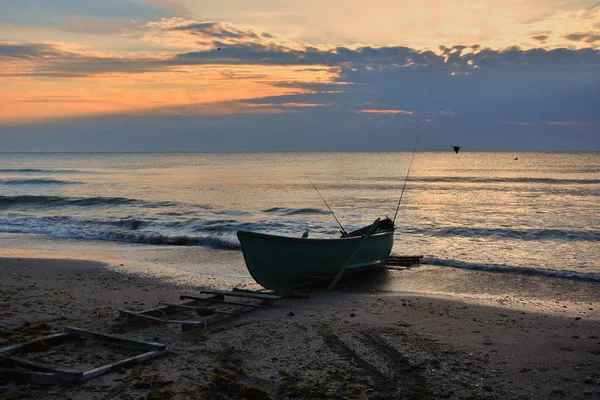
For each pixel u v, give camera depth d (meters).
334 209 27.22
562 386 5.26
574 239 17.47
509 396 5.01
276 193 37.34
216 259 14.09
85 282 10.78
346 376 5.41
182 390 4.89
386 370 5.62
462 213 24.86
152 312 7.73
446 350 6.33
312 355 6.06
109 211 26.75
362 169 73.56
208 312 7.82
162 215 25.03
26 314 7.77
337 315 8.08
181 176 60.00
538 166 74.44
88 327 7.10
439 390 5.10
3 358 5.33
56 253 15.30
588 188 36.81
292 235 18.94
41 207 28.59
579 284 11.18
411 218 23.31
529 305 9.11
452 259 13.99
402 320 7.80
